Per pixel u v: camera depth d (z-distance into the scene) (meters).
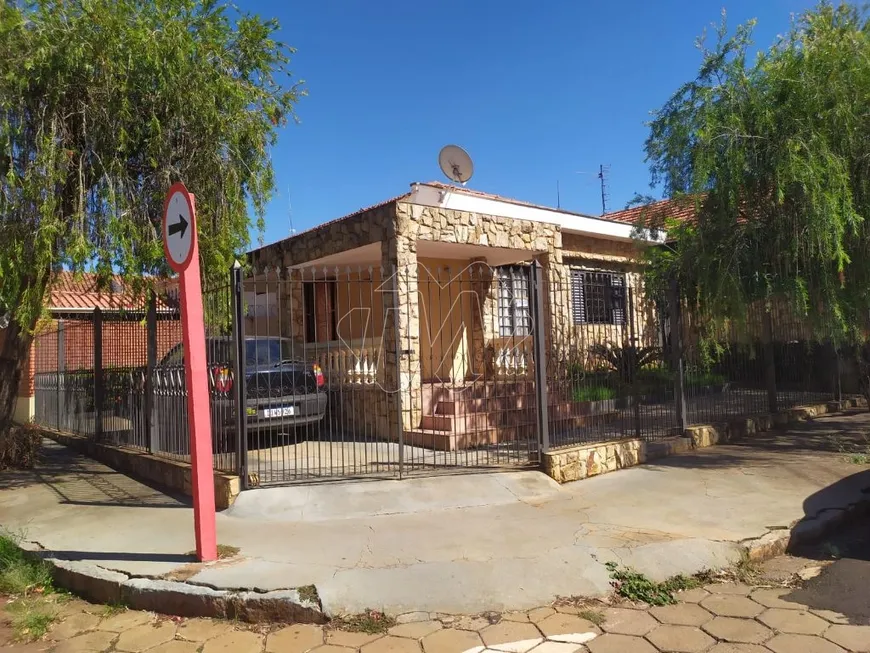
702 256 8.30
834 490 6.77
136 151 8.45
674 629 4.04
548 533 5.54
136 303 8.75
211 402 7.25
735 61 8.20
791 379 11.78
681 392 9.28
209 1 9.11
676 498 6.66
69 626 4.37
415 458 7.98
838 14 8.46
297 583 4.48
